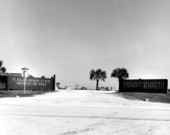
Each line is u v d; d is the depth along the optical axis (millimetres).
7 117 6895
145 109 9828
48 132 5160
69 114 7855
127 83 21016
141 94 17562
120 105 11430
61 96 16094
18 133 4977
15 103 10969
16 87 22594
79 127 5781
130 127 5887
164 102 14125
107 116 7613
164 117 7656
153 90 19359
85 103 11867
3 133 4938
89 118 7133
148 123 6473
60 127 5734
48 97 15211
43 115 7473
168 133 5262
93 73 44531
